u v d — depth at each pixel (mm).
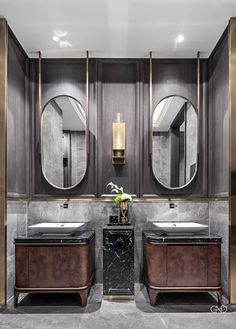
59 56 3920
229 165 3168
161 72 3988
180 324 2672
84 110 3934
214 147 3777
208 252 3131
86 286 3127
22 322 2725
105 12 2996
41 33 3375
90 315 2875
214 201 3713
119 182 3938
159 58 3979
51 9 2947
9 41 3287
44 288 3100
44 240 3117
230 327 2617
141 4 2881
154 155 3902
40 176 3906
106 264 3301
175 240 3123
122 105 3994
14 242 3137
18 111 3576
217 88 3674
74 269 3115
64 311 2977
